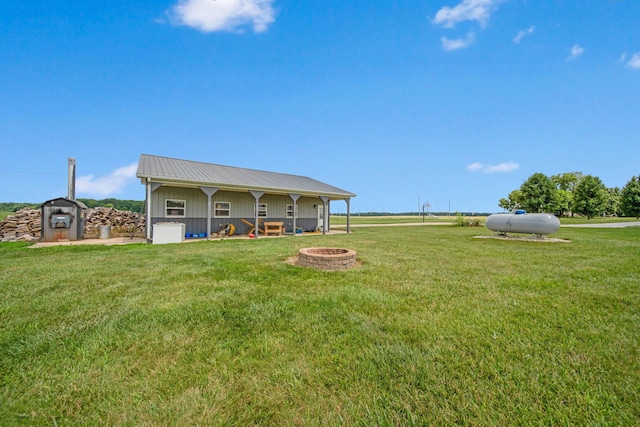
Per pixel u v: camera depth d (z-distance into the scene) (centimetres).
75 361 219
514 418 162
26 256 718
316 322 298
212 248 868
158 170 1162
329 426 156
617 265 612
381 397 179
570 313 328
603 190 3469
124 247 902
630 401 175
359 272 535
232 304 351
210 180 1181
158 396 178
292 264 608
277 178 1706
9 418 160
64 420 159
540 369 211
